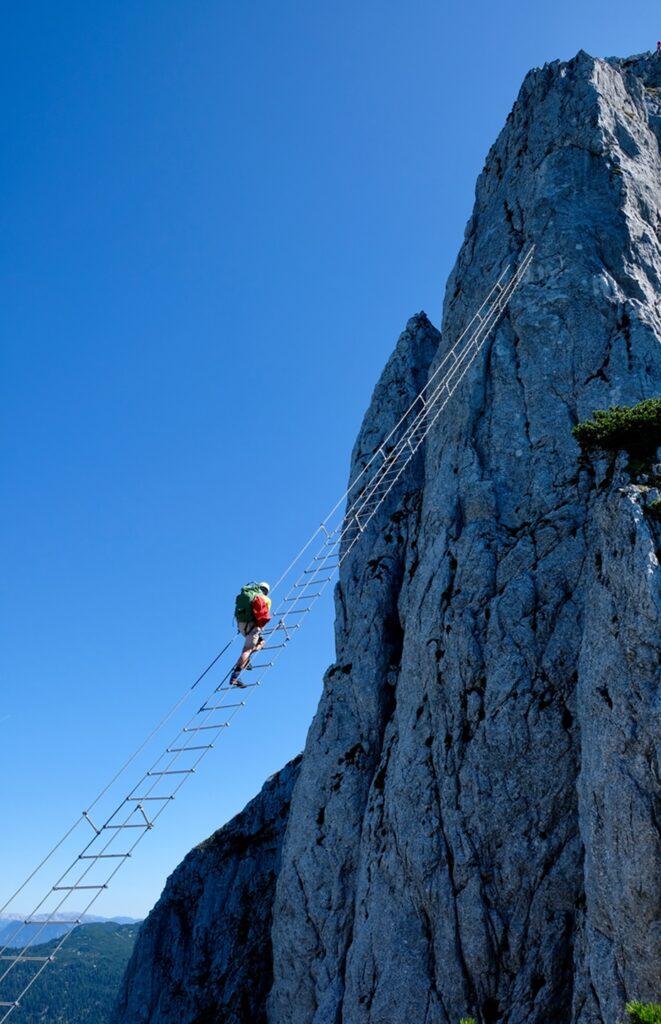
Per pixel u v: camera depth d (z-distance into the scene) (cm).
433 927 3591
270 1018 4319
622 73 5753
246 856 6047
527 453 4419
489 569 4138
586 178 5084
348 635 5088
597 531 3466
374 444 5897
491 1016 3334
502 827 3572
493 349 4816
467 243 5647
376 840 3994
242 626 2592
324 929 4138
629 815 2856
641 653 3020
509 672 3800
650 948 2731
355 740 4575
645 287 4691
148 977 5969
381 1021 3512
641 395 4262
